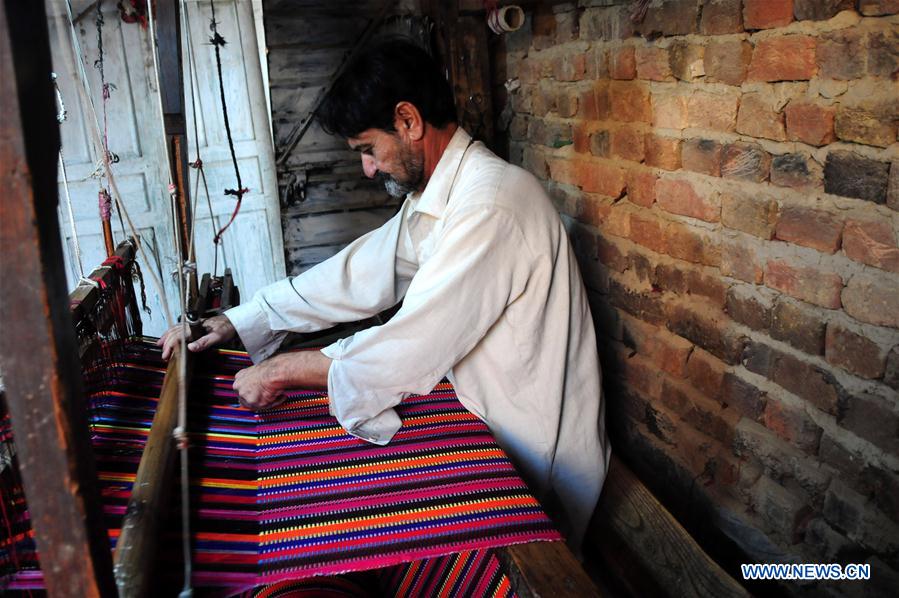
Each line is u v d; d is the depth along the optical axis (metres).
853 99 1.20
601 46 1.87
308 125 3.11
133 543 0.95
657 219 1.75
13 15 0.52
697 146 1.58
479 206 1.45
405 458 1.34
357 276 1.73
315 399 1.56
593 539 1.71
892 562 1.26
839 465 1.35
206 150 3.78
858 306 1.25
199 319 1.66
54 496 0.62
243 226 3.95
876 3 1.13
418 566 1.44
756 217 1.44
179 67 1.78
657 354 1.84
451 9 2.41
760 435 1.53
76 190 3.53
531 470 1.60
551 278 1.53
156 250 3.70
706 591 1.41
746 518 1.60
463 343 1.45
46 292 0.57
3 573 0.95
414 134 1.52
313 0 2.93
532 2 2.09
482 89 2.46
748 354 1.53
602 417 1.72
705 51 1.51
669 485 1.87
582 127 2.01
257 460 1.32
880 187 1.18
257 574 1.03
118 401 1.46
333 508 1.18
